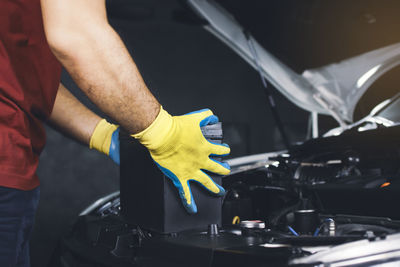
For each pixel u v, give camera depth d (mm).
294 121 6453
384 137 1097
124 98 604
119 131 897
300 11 1534
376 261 586
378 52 1521
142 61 5746
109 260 753
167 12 5898
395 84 1586
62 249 1005
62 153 4824
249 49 1703
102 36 573
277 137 6398
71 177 4824
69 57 565
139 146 822
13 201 684
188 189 758
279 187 1097
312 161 1254
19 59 706
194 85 6133
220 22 1593
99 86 587
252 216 1150
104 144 925
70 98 958
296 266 543
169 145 698
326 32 1590
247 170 1158
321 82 1711
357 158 1136
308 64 1695
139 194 850
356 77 1590
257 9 1530
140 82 618
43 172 4707
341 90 1673
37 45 723
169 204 763
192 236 731
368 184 935
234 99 6348
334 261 569
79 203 4781
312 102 1825
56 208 4660
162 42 5922
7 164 674
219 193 810
